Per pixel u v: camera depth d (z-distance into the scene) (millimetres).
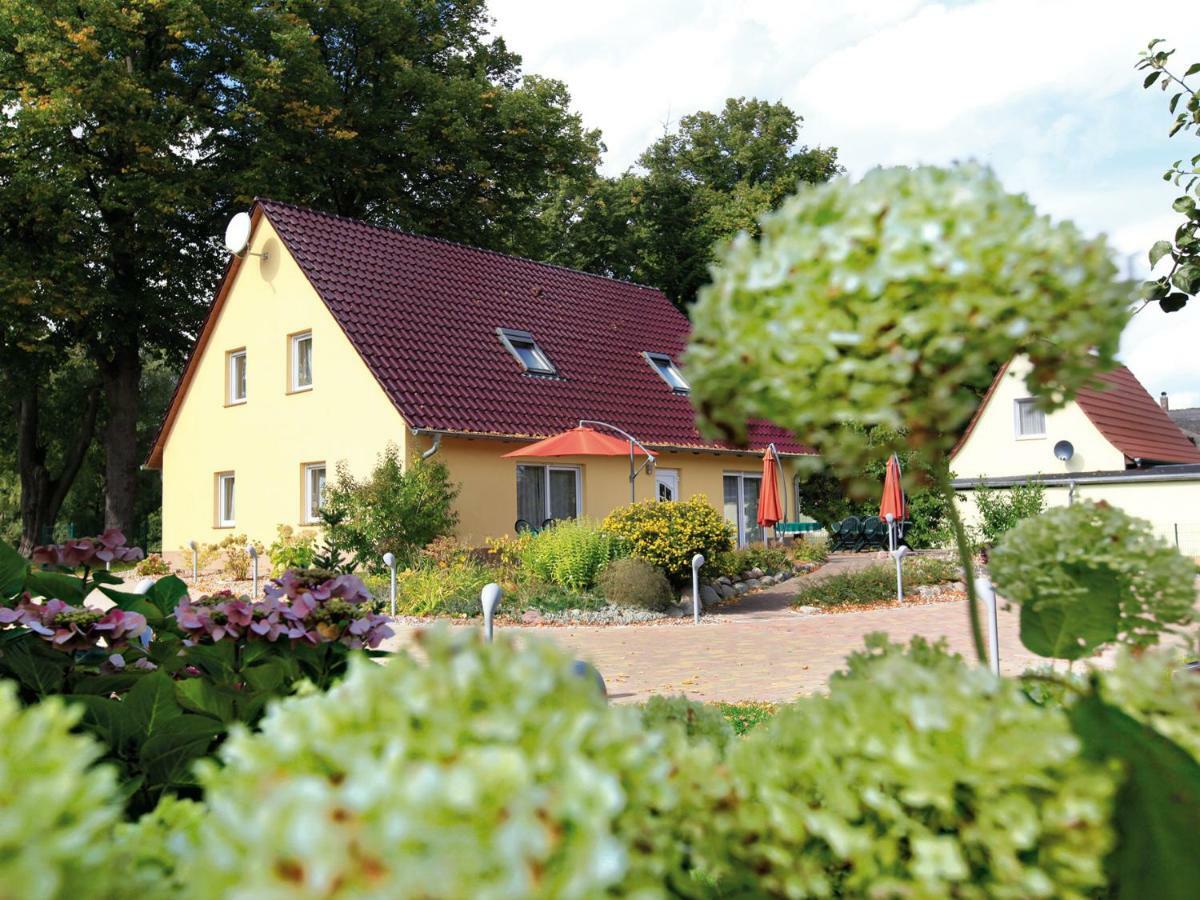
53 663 3346
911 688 1516
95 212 28781
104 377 31562
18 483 51594
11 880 975
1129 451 28641
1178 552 2084
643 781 1327
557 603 15688
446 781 1044
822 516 34125
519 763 1090
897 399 1627
